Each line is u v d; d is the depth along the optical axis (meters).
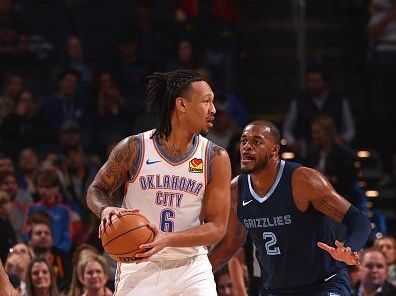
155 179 8.05
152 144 8.11
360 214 8.79
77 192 15.64
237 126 17.16
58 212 14.19
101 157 17.34
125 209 7.80
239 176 9.24
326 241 9.01
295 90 20.48
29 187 15.53
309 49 21.41
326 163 14.66
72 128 16.53
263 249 9.12
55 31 20.17
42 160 16.61
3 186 14.80
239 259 10.21
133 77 18.89
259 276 10.77
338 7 21.91
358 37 21.39
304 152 16.92
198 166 8.08
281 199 8.91
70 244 14.07
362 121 19.81
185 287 8.12
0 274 8.83
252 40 21.31
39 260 11.87
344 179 14.45
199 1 20.16
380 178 19.00
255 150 8.85
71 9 20.39
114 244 7.65
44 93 19.28
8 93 17.77
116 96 17.89
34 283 11.80
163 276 8.14
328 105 17.27
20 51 19.48
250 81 20.86
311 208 8.91
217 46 19.77
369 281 12.39
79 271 11.90
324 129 14.88
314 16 21.89
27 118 17.27
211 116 8.12
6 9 19.81
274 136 8.95
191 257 8.20
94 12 20.42
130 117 17.92
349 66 21.14
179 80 8.05
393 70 19.58
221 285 12.01
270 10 21.73
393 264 13.69
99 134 17.61
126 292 8.23
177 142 8.08
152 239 7.68
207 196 8.11
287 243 8.98
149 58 19.22
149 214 8.09
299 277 9.03
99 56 19.92
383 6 19.80
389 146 19.42
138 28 19.44
